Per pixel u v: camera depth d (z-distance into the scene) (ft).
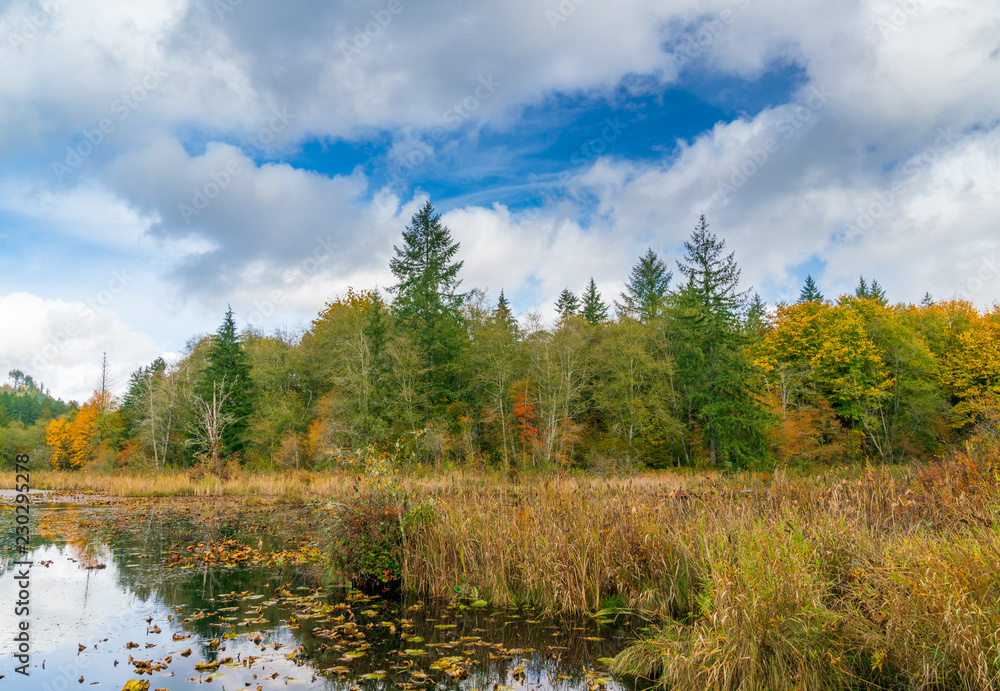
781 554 17.95
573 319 145.38
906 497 25.38
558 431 110.93
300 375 150.20
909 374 112.88
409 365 118.11
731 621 16.30
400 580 29.60
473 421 118.73
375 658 19.70
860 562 18.72
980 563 15.56
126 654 19.98
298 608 25.72
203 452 121.80
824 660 15.48
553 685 17.61
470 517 29.60
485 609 25.43
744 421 101.09
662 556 24.16
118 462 133.39
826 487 31.01
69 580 31.01
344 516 31.07
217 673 18.28
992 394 98.94
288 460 122.21
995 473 23.94
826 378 116.88
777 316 142.51
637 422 112.98
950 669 14.15
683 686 16.22
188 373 144.56
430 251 137.49
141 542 43.55
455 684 17.63
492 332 129.49
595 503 29.66
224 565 34.88
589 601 25.13
